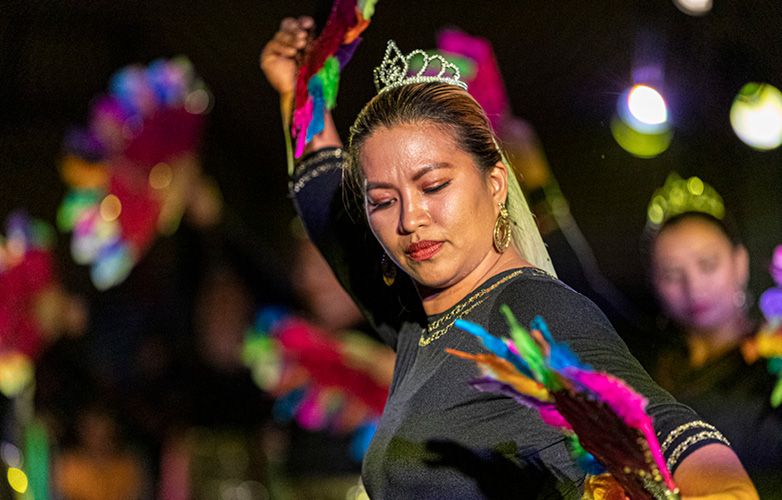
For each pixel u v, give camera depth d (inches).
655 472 80.8
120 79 350.9
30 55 400.5
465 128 103.0
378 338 282.2
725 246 207.2
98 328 306.2
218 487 283.9
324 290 281.9
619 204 399.9
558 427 95.2
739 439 190.4
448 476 99.4
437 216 101.9
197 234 323.0
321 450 278.5
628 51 365.4
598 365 91.4
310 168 147.5
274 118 421.1
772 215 306.5
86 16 402.0
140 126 338.3
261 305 311.0
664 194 218.5
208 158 409.7
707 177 327.9
